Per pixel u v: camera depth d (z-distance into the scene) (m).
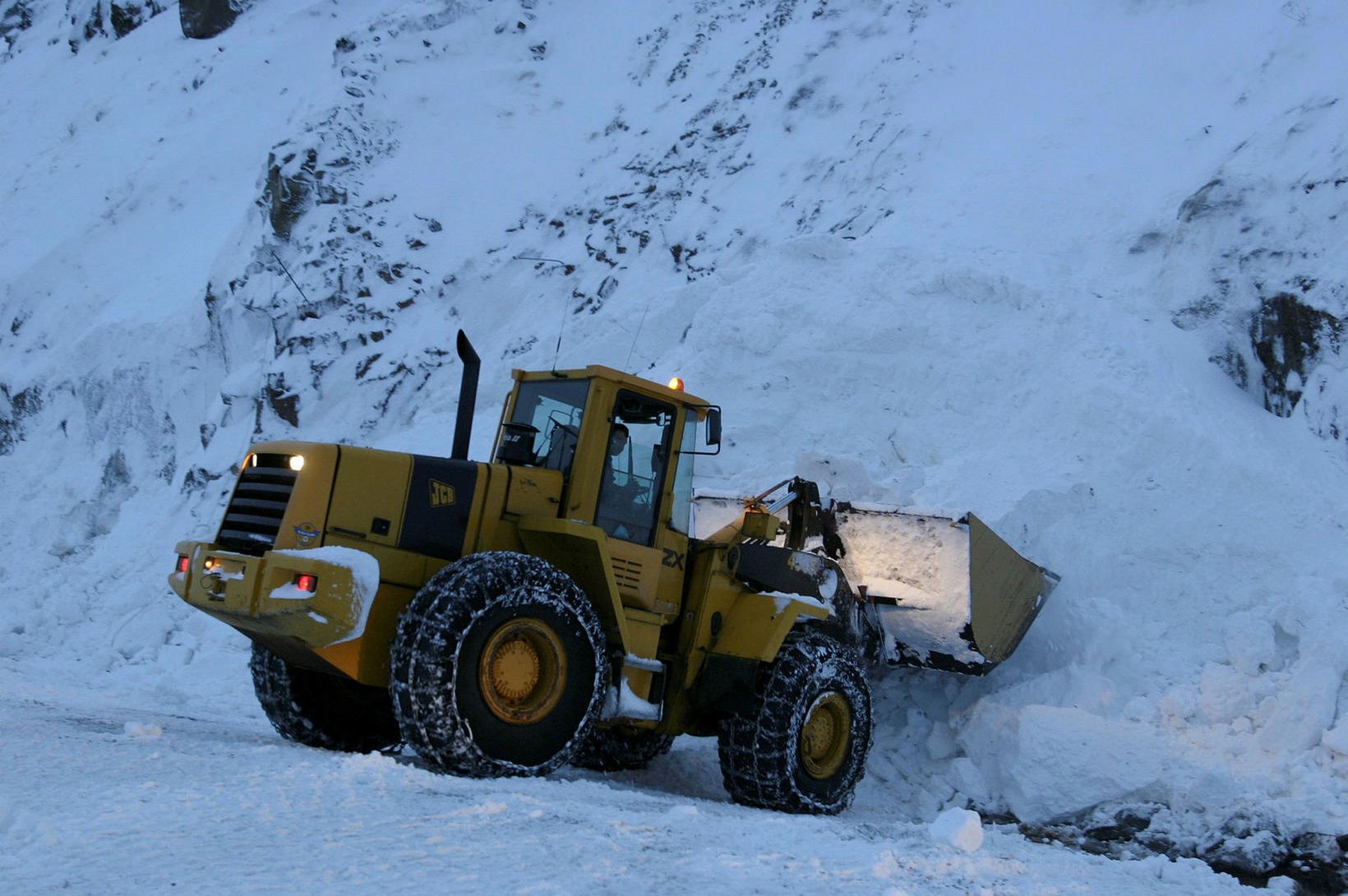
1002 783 7.64
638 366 14.51
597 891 3.41
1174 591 9.07
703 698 6.79
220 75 31.42
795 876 3.92
